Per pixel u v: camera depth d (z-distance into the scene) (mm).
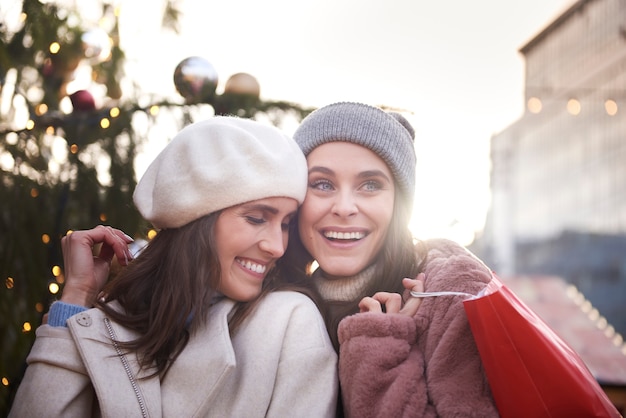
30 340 2549
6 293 2533
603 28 31844
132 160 2852
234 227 1824
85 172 2809
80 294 1966
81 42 2869
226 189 1795
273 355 1804
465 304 1731
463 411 1705
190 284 1820
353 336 1817
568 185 33312
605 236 30984
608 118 31328
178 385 1773
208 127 1869
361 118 1979
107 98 3213
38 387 1772
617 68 31016
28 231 2643
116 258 2184
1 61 2643
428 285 1920
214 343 1785
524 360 1674
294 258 2113
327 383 1815
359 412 1754
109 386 1742
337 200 1958
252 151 1818
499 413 1706
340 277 2066
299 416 1771
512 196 36312
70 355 1799
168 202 1847
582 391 1643
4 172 2678
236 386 1793
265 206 1832
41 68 2988
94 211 2850
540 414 1647
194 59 2629
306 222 1991
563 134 33906
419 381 1757
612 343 7512
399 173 2010
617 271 30141
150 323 1842
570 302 8867
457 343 1782
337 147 1979
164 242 1937
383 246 2059
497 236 36531
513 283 9727
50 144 2861
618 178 30688
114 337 1812
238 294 1862
